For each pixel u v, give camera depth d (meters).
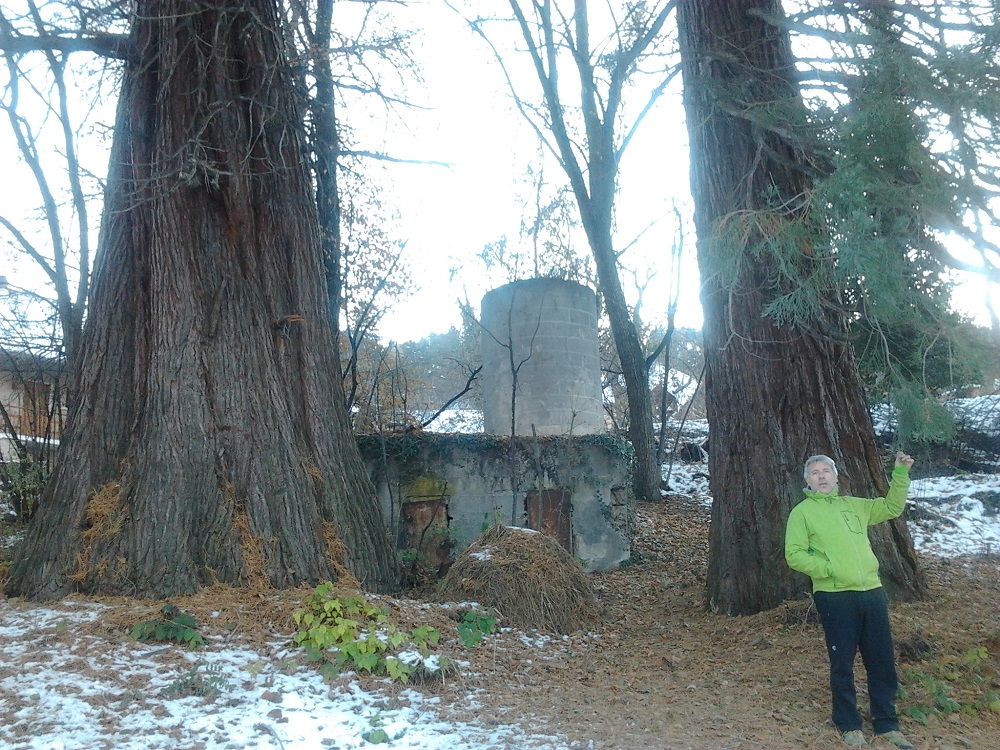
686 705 5.51
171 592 6.77
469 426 21.50
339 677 5.51
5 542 10.38
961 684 5.70
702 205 8.82
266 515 7.34
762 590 7.96
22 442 12.58
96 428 7.48
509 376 13.57
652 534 13.65
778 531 7.98
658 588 10.26
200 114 8.03
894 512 5.06
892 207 6.17
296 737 4.46
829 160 7.07
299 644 6.02
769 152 7.90
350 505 8.01
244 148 8.25
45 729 4.36
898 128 6.06
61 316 12.39
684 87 9.20
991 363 6.15
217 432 7.45
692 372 29.70
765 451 8.17
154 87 8.32
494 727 4.89
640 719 5.16
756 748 4.62
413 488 10.80
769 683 5.95
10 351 13.72
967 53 6.00
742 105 8.37
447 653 6.38
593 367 13.91
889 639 4.84
